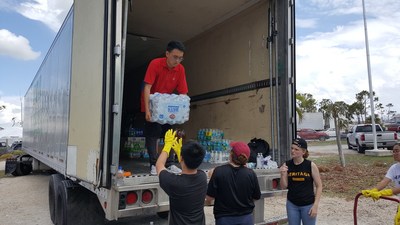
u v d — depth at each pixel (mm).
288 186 3764
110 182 3270
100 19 3508
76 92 4160
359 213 6371
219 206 3086
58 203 4781
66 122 4762
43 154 7410
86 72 3828
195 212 2811
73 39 4395
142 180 3451
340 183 9422
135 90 9625
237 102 5750
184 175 2848
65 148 4762
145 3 5734
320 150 22750
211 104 6484
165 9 5961
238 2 5445
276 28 4918
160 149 4383
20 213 6719
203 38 6875
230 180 3049
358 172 10961
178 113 4133
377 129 21562
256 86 5312
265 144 4973
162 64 4199
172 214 2834
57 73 5785
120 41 3365
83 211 4418
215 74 6414
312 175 3660
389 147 19531
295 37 4770
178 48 4055
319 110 50375
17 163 13023
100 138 3295
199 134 5773
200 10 5910
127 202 3344
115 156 3270
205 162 5152
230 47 6008
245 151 3113
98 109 3400
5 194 9008
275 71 4895
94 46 3633
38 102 8609
